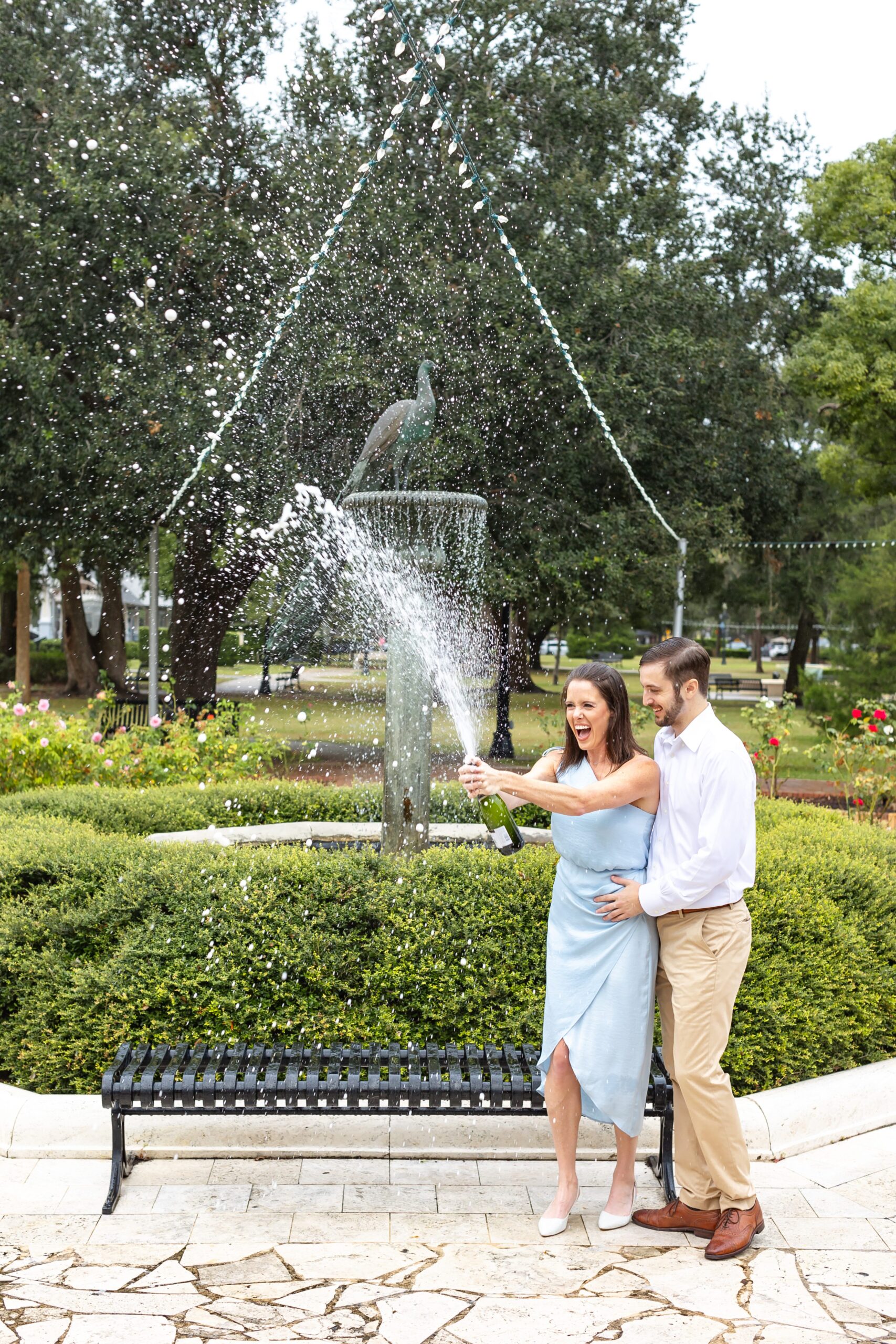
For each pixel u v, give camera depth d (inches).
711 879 109.5
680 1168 115.5
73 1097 134.9
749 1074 148.8
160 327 472.1
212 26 520.1
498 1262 106.6
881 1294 101.3
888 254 644.1
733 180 770.8
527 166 561.6
